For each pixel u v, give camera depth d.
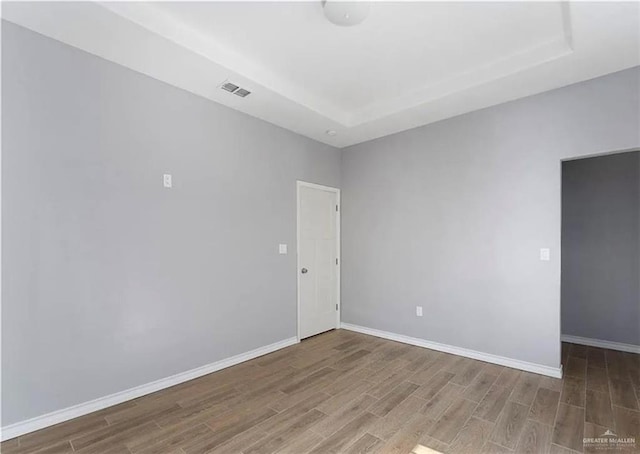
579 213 3.86
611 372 3.04
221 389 2.77
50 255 2.22
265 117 3.63
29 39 2.15
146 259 2.71
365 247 4.45
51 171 2.24
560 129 2.98
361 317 4.48
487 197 3.39
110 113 2.52
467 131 3.54
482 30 2.39
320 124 3.84
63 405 2.27
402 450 1.98
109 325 2.49
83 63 2.38
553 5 2.12
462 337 3.55
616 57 2.48
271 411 2.42
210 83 2.88
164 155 2.84
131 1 2.08
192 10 2.18
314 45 2.59
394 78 3.12
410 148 4.02
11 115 2.09
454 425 2.23
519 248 3.19
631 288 3.55
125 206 2.59
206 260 3.12
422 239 3.89
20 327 2.11
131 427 2.21
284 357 3.53
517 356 3.18
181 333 2.92
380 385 2.84
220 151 3.27
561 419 2.28
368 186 4.43
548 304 3.02
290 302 3.97
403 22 2.30
